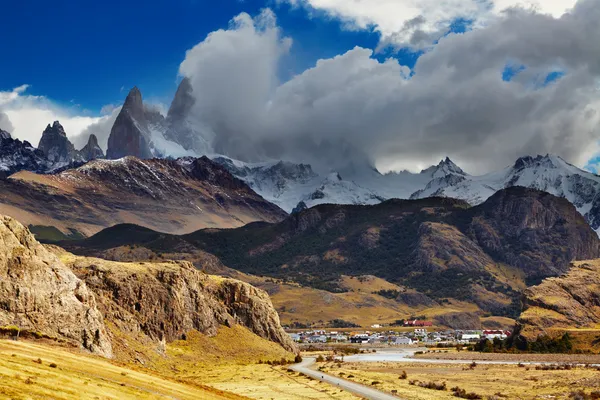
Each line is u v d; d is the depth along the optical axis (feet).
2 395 240.12
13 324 470.39
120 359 579.89
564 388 579.48
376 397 505.25
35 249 524.52
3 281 479.00
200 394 374.43
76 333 505.25
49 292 504.02
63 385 278.26
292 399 478.18
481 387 604.90
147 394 318.65
